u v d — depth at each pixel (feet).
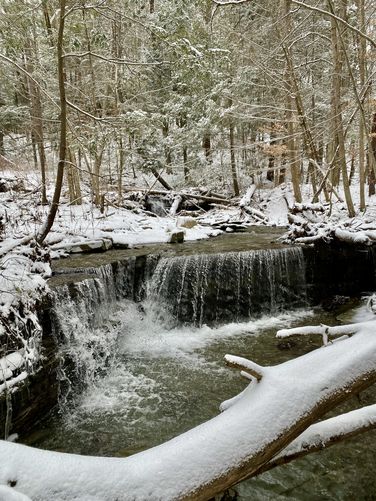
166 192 45.37
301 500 10.03
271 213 46.24
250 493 10.22
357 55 33.53
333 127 34.30
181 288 23.81
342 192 45.42
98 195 32.89
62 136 17.89
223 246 28.14
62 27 16.10
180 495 4.24
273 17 37.06
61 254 24.23
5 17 17.84
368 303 23.86
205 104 43.73
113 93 33.81
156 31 18.08
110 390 16.11
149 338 21.57
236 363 5.43
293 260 25.98
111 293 22.22
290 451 5.59
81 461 4.31
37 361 13.12
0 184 30.68
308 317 24.49
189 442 4.74
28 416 12.38
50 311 15.62
